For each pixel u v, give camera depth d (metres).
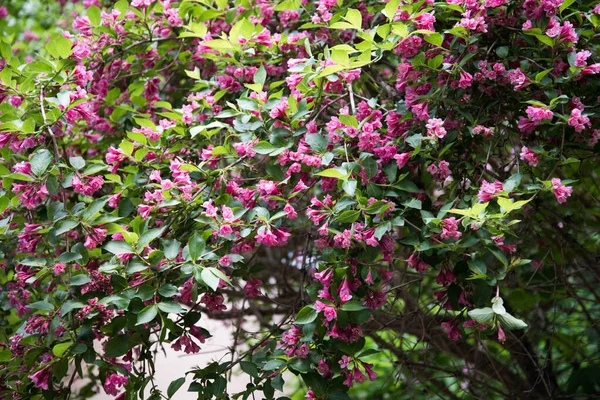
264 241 2.42
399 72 2.78
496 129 2.85
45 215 3.02
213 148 2.77
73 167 2.70
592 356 4.11
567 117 2.51
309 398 2.42
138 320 2.30
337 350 2.46
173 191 2.64
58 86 2.97
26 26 4.80
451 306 2.56
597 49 2.87
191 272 2.38
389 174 2.50
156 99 3.46
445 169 2.54
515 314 4.01
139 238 2.42
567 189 2.36
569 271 3.91
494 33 2.82
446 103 2.63
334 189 2.69
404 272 3.37
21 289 3.06
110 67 3.40
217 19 3.42
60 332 2.55
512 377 3.99
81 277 2.46
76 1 4.78
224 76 3.09
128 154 2.76
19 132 2.72
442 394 4.11
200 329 2.53
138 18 3.35
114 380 2.54
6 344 3.02
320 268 2.44
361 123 2.52
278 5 3.04
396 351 3.84
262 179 2.65
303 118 2.69
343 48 2.39
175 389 2.53
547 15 2.58
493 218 2.35
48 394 2.51
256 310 4.05
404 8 2.64
